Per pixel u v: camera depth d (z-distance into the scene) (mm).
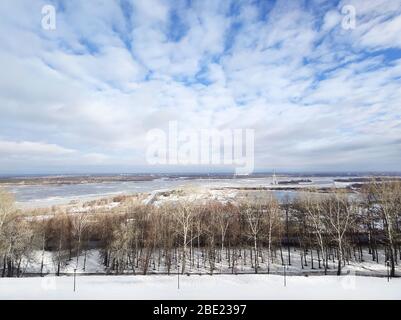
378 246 53375
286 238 63719
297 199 62500
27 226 48250
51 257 53031
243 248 54531
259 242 52562
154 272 45906
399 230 43969
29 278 35156
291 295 28344
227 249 53781
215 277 35125
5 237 42406
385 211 40031
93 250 59500
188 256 54906
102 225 63969
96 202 100562
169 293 29328
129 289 30734
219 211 59406
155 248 52656
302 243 53094
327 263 46094
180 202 55812
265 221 50500
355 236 54531
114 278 35062
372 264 46219
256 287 31125
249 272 45062
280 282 33000
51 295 28531
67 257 54688
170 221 55469
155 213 62375
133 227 53875
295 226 58250
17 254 43594
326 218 46125
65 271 47750
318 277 34688
